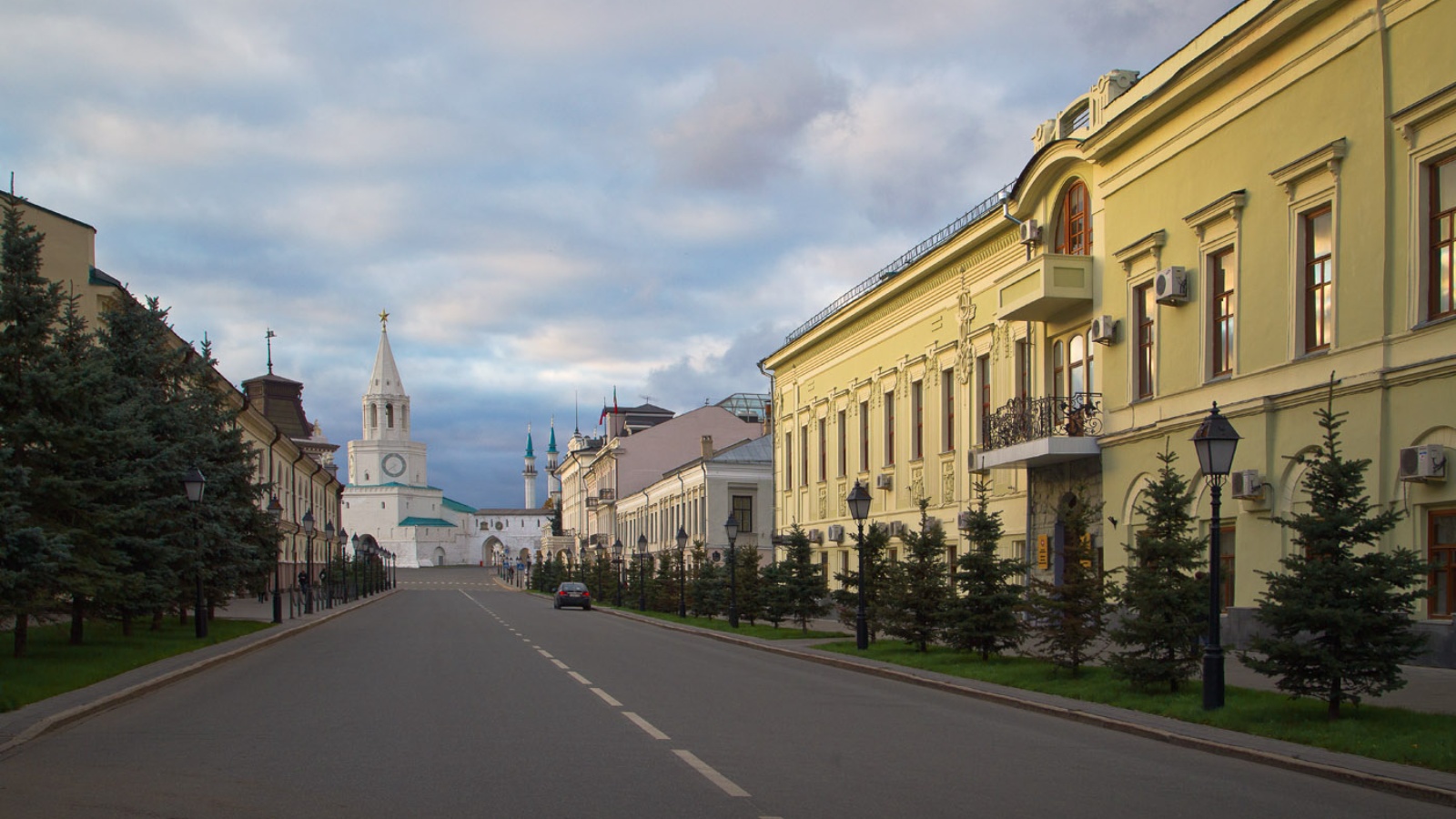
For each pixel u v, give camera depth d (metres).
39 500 19.66
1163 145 22.77
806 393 46.44
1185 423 21.50
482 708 13.81
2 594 17.08
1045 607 17.41
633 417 105.12
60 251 30.88
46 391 19.27
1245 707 12.94
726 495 63.47
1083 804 8.34
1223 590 20.59
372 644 27.50
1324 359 18.17
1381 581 11.80
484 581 142.38
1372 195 17.22
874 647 25.20
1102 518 24.59
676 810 7.77
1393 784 9.09
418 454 181.38
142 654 21.50
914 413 35.53
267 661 22.39
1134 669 14.70
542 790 8.45
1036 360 28.08
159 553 24.48
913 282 34.81
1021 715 14.11
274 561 36.34
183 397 30.08
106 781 8.94
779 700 15.38
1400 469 16.27
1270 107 19.61
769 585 35.16
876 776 9.28
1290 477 18.92
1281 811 8.31
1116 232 24.56
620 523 90.88
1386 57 17.03
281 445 63.50
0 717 12.41
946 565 23.88
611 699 14.95
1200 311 21.44
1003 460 26.98
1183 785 9.27
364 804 7.93
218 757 10.07
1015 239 28.78
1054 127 27.50
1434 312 16.30
